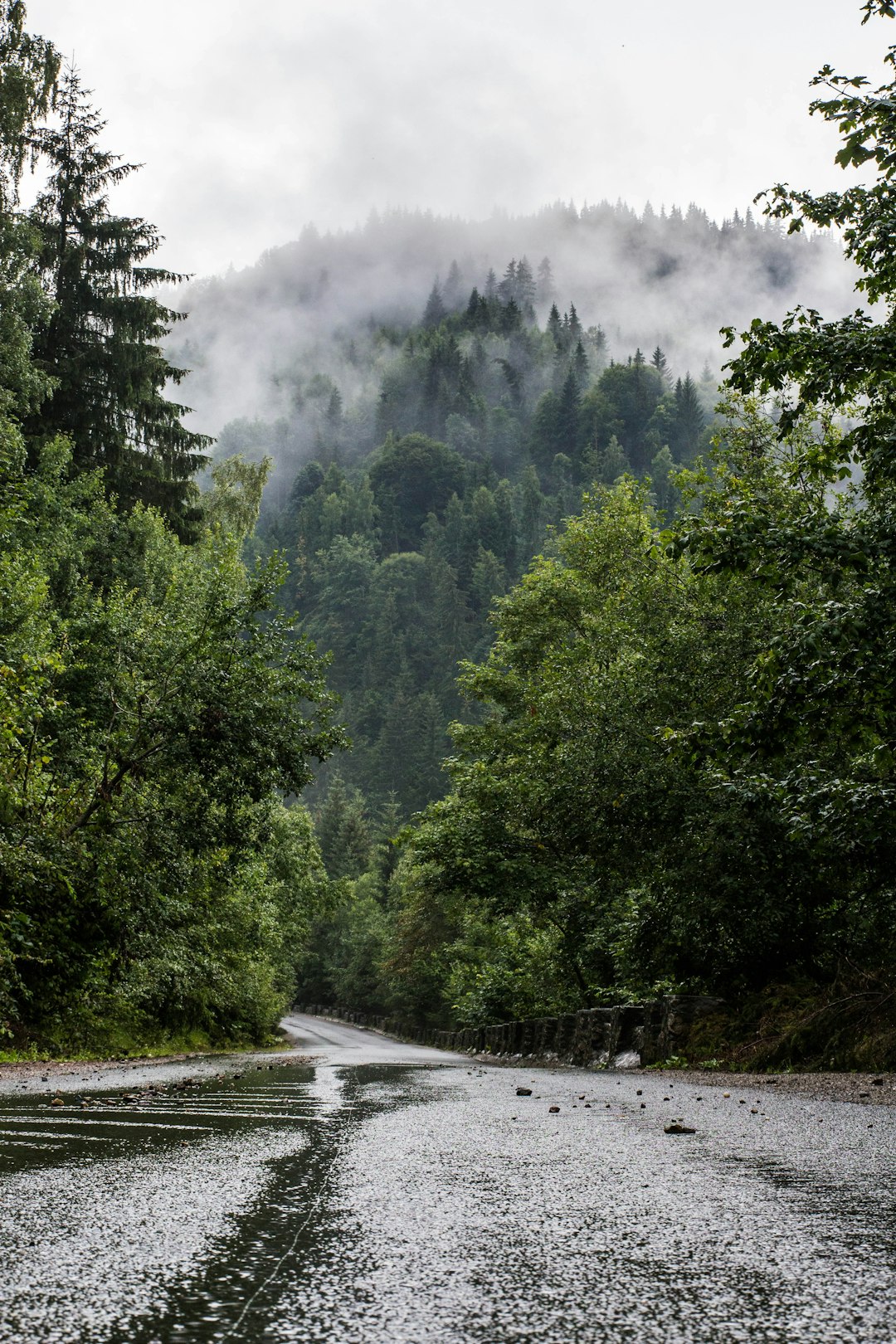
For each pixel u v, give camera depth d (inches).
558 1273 91.4
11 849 577.6
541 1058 830.5
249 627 756.0
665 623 702.5
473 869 957.2
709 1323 76.9
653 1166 163.6
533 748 959.0
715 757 370.3
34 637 695.7
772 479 665.0
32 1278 85.4
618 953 781.3
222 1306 78.4
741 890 557.0
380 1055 837.8
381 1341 71.1
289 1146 180.1
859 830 352.8
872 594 327.3
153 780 738.2
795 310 355.9
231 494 1542.8
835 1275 91.8
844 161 345.7
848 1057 439.8
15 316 980.6
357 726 6786.4
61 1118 229.6
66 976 658.2
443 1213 118.5
